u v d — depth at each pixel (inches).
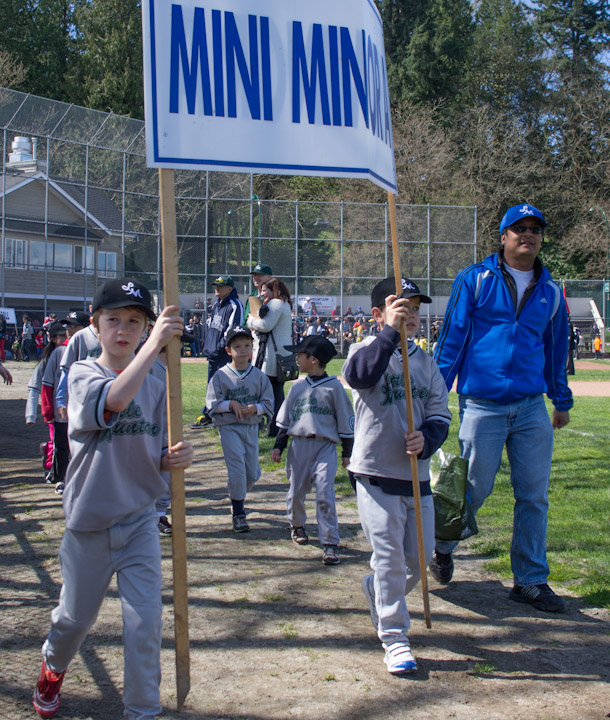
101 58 1882.4
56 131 1029.8
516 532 170.9
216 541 213.8
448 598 171.9
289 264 1216.8
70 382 107.3
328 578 183.0
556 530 220.4
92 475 106.3
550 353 179.2
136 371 102.3
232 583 177.9
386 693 124.1
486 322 171.5
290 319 369.1
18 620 151.9
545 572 167.8
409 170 1793.8
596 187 2021.4
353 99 129.3
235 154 117.9
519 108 2063.2
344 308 1238.3
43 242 1056.2
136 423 108.3
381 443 139.6
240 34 119.6
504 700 122.5
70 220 1059.3
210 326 386.9
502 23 2129.7
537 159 1971.0
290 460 209.9
